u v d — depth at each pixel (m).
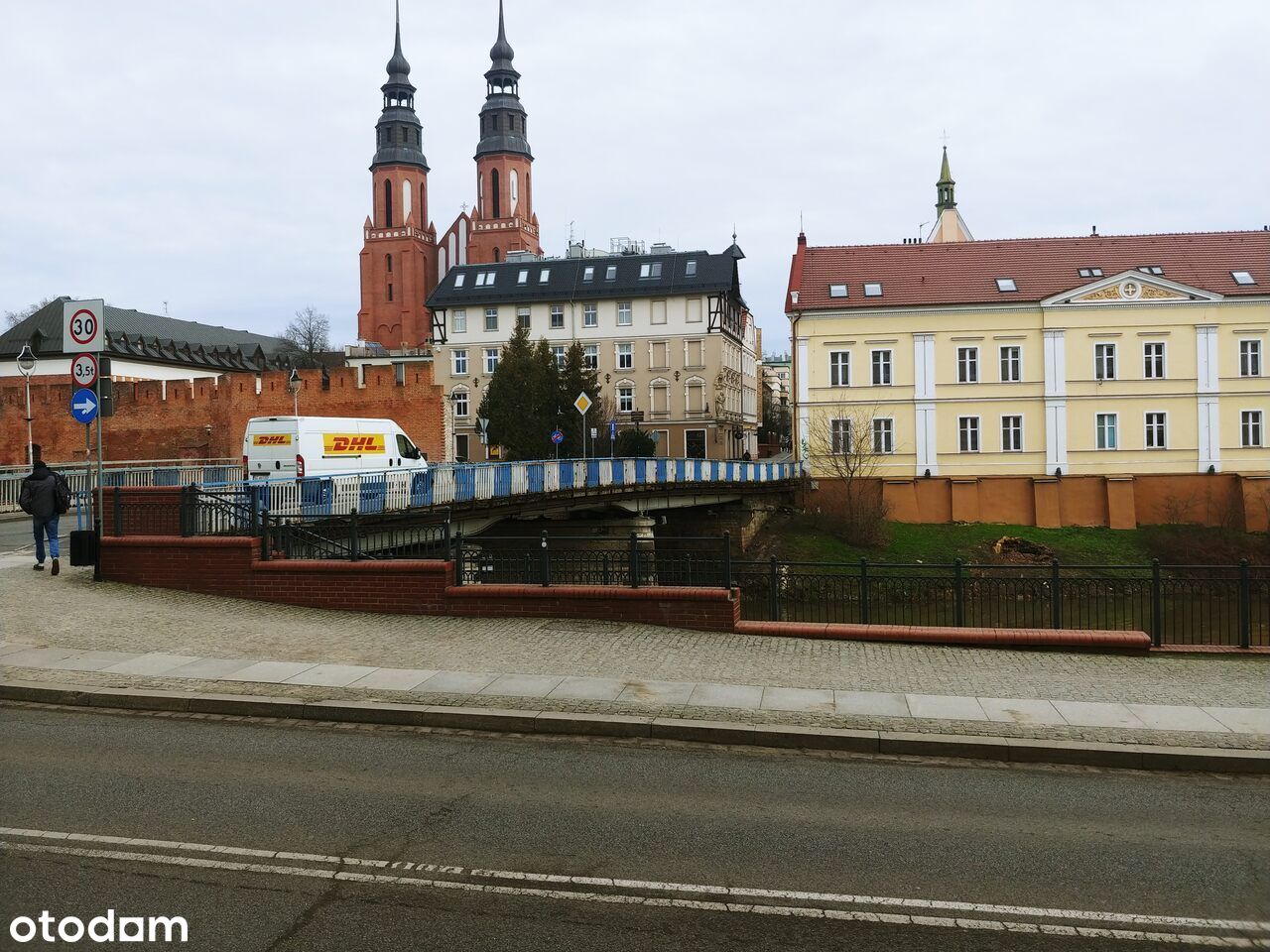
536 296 75.56
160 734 8.98
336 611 15.08
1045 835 6.67
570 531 35.78
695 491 40.06
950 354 51.69
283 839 6.36
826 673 11.57
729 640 13.55
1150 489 49.97
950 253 55.06
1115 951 5.03
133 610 14.17
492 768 8.12
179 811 6.85
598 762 8.37
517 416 59.22
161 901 5.42
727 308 77.94
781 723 9.32
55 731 9.01
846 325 52.41
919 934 5.17
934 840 6.54
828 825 6.81
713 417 73.31
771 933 5.14
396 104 108.56
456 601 14.84
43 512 16.67
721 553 16.22
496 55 106.62
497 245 106.38
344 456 28.12
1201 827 6.89
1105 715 9.71
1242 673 12.13
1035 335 51.12
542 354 60.75
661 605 14.39
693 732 9.17
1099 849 6.42
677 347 74.00
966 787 7.79
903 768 8.37
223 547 15.65
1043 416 50.84
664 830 6.65
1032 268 53.56
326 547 16.69
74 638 12.46
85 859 5.98
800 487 50.53
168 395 54.66
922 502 51.09
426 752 8.58
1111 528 49.22
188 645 12.32
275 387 53.69
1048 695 10.63
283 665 11.35
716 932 5.15
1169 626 19.14
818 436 52.06
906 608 18.86
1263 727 9.30
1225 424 49.75
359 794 7.32
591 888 5.67
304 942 4.96
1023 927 5.27
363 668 11.29
